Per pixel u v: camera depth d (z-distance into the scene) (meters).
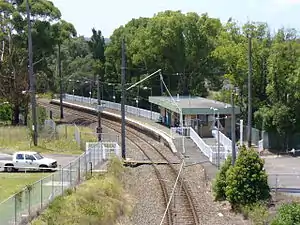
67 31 90.88
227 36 73.69
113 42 106.50
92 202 31.81
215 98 77.56
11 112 80.25
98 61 115.06
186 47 89.94
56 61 121.62
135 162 49.69
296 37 66.19
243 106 70.06
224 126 65.81
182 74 91.38
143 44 92.31
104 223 30.25
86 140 61.47
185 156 52.53
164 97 81.62
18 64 81.31
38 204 29.02
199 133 65.06
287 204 30.56
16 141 60.94
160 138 64.00
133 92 97.38
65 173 34.28
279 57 61.94
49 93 101.44
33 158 45.06
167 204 35.72
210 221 32.25
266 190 35.06
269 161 53.56
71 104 105.94
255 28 71.31
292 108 61.06
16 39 82.50
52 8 85.62
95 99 103.19
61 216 27.89
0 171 45.06
